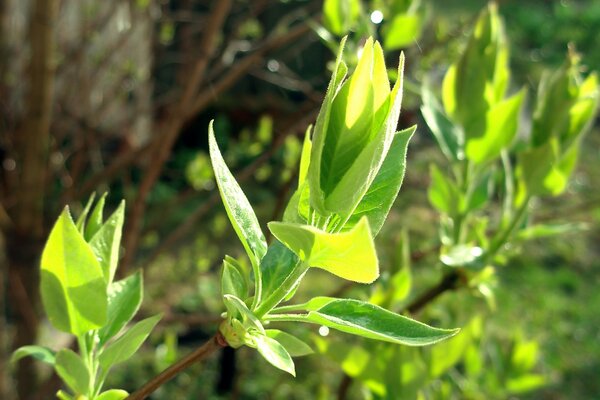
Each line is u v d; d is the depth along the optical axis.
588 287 2.03
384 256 1.29
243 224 0.26
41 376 0.75
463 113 0.40
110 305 0.30
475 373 0.53
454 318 0.54
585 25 3.43
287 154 0.80
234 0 0.99
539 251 2.16
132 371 1.44
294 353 0.28
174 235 0.75
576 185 2.41
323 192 0.24
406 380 0.39
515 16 3.53
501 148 0.40
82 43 0.96
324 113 0.23
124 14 1.00
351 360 0.39
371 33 0.50
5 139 0.83
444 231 0.42
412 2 0.51
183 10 0.96
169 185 2.00
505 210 0.41
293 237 0.23
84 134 0.92
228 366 1.25
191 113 0.75
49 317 0.27
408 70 0.76
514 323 1.78
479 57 0.39
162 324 0.72
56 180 1.11
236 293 0.26
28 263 0.77
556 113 0.40
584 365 1.69
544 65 3.17
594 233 2.27
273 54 1.11
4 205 0.81
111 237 0.29
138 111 1.00
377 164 0.24
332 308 0.26
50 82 0.71
